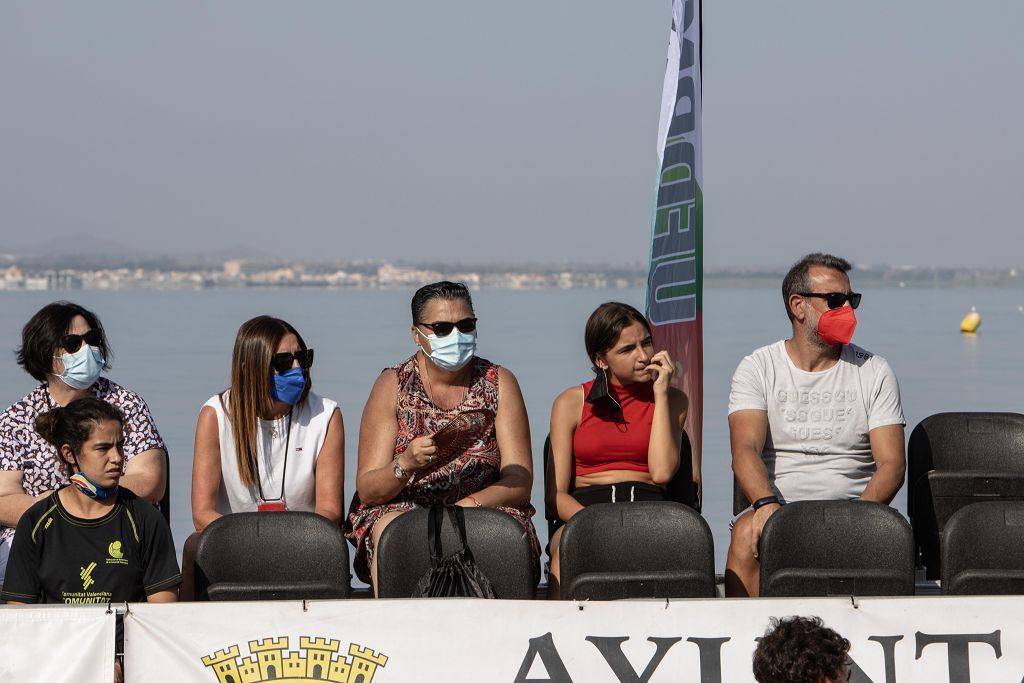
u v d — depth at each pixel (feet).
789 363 43.11
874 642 33.12
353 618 33.01
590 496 41.91
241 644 32.81
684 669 33.14
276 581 36.86
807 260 42.86
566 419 42.60
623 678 33.12
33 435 40.86
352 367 276.62
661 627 33.14
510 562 36.88
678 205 48.21
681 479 43.11
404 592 36.86
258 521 37.19
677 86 48.42
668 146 48.62
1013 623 33.01
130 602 34.63
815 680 25.02
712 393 217.77
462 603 33.12
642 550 37.29
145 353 341.00
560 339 403.54
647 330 41.93
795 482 42.65
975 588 36.45
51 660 32.27
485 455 41.39
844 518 37.81
